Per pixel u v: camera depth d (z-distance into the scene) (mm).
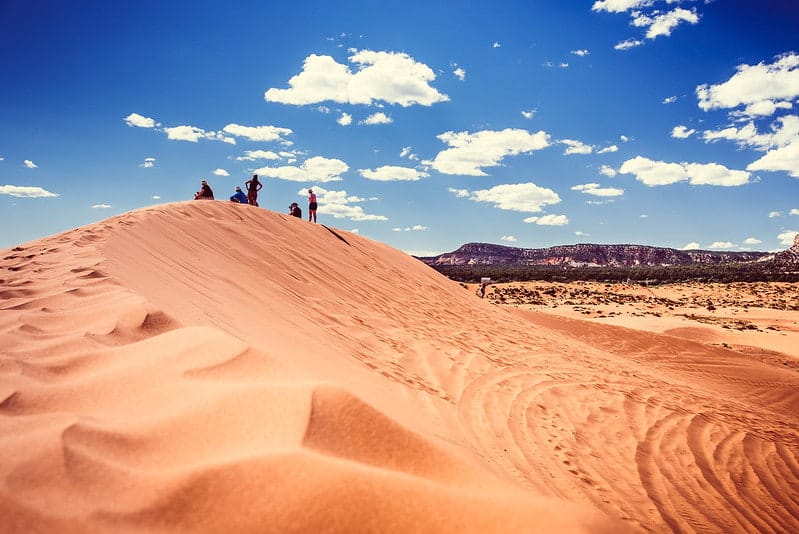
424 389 5219
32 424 2033
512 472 3416
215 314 4500
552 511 2004
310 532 1684
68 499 1638
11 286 4199
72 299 3865
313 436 2113
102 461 1855
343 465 1953
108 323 3369
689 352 18438
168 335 3273
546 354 9805
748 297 74562
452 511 1880
